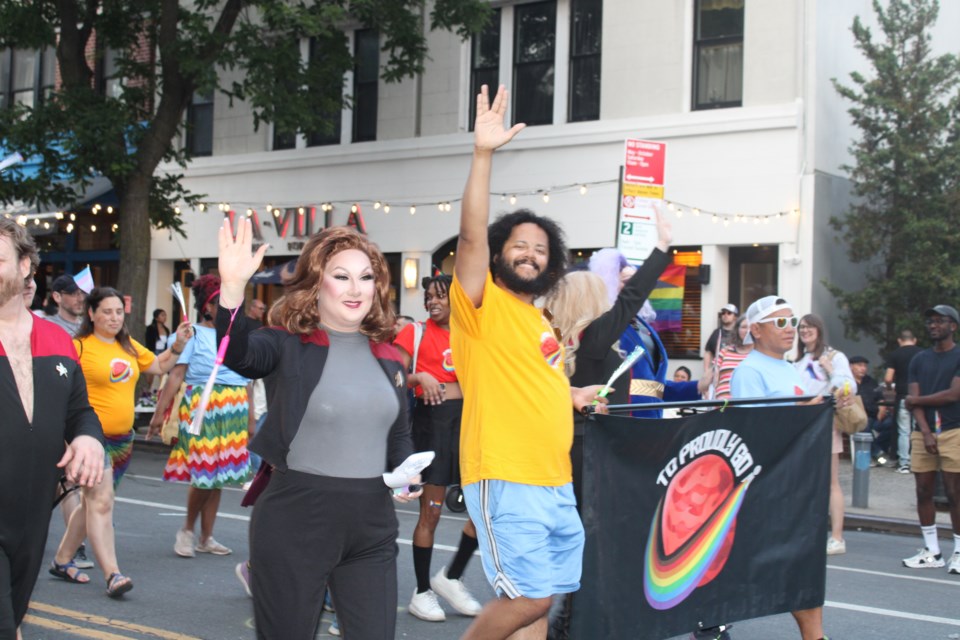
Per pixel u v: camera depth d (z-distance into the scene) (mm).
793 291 15570
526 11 18406
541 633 4207
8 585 3576
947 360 8398
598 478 4352
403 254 19500
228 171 21625
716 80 16469
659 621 4617
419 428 6219
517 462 4035
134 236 17453
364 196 19969
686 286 16359
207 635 5766
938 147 15219
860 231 15344
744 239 15883
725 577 4945
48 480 3701
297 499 3596
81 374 3932
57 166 17516
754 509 5070
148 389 19281
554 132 17656
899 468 14227
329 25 17406
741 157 15945
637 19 16969
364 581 3682
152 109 19531
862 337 16344
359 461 3676
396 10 17141
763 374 5867
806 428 5301
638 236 10359
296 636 3570
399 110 19656
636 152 10375
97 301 6680
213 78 16500
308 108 17172
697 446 4762
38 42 17953
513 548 4000
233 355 3518
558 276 4270
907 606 6984
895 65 15383
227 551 7918
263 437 3670
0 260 3617
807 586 5320
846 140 16672
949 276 14766
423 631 5934
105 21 18234
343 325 3803
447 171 19016
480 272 4051
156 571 7297
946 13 18578
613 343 4895
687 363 16234
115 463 6969
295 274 3777
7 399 3598
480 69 18938
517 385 4070
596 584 4340
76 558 7488
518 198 18078
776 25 15828
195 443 7496
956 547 8406
